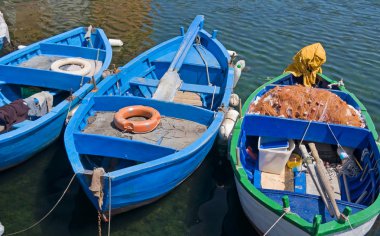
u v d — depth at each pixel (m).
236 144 6.52
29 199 6.86
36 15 16.72
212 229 6.54
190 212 6.84
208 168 7.98
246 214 6.30
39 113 7.77
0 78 8.59
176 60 9.44
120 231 6.35
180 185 7.43
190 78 10.28
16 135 6.71
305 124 6.91
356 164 6.98
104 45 10.54
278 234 5.55
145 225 6.49
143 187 5.98
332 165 7.20
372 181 6.04
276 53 13.66
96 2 18.77
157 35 15.03
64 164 7.75
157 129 7.09
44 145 7.75
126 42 14.30
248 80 11.84
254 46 14.12
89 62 9.50
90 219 6.52
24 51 9.66
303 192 6.49
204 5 18.70
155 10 17.83
